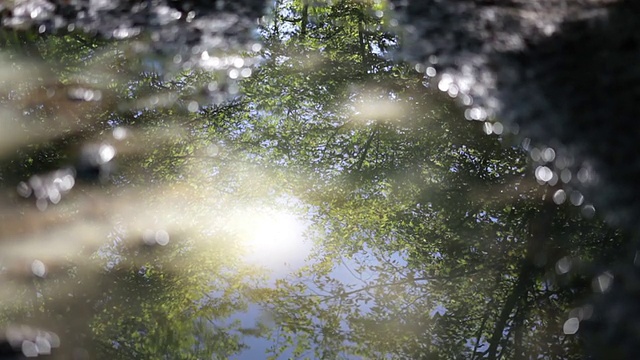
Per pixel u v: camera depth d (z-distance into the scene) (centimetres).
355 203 1131
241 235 952
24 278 642
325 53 1469
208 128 1080
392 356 823
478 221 1040
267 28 1271
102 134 945
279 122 1253
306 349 798
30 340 580
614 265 549
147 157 955
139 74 1005
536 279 882
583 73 740
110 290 712
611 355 479
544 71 765
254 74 1131
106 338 661
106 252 745
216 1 1092
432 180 1142
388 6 1032
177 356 721
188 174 999
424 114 1194
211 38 1009
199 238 902
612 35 788
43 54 1021
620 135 643
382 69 1368
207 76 1043
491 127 723
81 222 752
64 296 649
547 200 905
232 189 1050
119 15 1035
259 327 799
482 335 855
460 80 804
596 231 819
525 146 679
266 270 900
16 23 1039
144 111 1009
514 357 812
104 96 983
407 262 995
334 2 1566
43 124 915
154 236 819
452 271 972
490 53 831
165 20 1030
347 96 1351
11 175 805
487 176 1091
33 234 709
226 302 815
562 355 709
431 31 917
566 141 660
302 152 1229
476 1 956
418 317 887
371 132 1249
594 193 600
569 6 875
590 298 530
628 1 842
